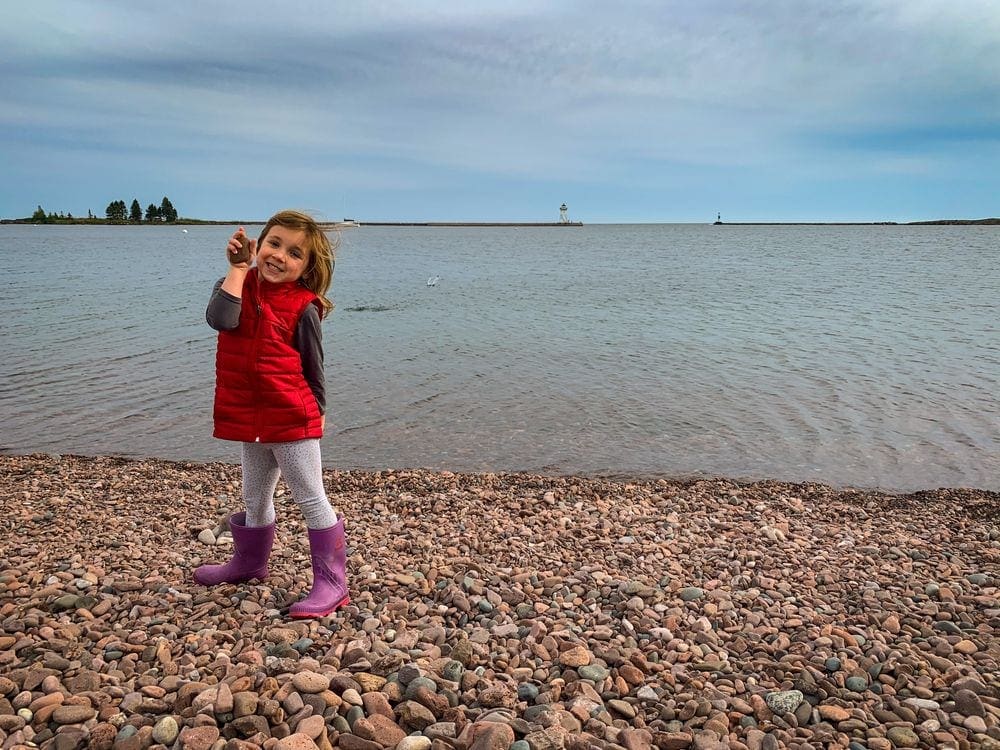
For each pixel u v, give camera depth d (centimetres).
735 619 465
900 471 934
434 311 2584
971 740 333
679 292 3288
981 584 543
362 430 1102
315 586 442
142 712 314
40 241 10831
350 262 6172
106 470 875
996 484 888
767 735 329
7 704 313
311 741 291
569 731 320
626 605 475
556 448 1022
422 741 300
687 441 1053
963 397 1287
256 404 406
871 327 2125
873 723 345
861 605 496
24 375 1416
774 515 741
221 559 547
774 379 1438
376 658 368
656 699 358
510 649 404
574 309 2645
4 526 612
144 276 3878
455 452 1004
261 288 400
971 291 3203
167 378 1412
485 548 602
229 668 353
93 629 400
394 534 640
